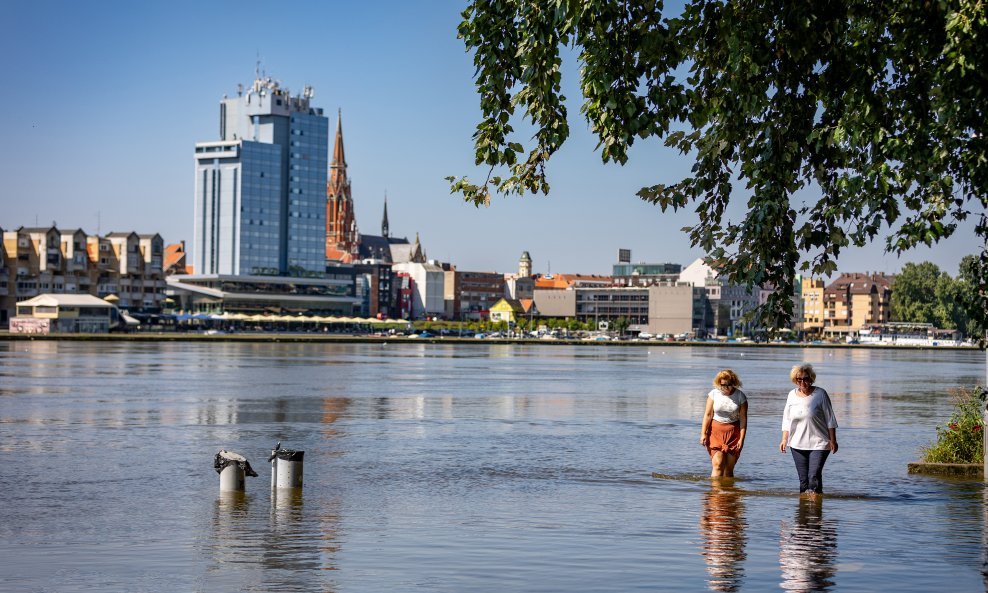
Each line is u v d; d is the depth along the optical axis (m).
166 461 30.95
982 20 11.28
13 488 25.47
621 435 40.25
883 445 36.91
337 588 14.75
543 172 12.76
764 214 12.31
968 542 18.31
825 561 16.61
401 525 20.27
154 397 58.78
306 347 193.50
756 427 43.88
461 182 13.14
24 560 16.81
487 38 12.10
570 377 93.06
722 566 16.28
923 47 12.40
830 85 12.60
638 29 11.95
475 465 30.64
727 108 12.54
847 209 12.52
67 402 54.44
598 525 20.22
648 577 15.41
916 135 12.44
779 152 12.51
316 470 29.30
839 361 166.12
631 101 11.83
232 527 20.08
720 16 12.27
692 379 90.94
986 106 11.91
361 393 65.25
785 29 12.26
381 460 31.75
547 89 12.03
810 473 23.64
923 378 101.88
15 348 149.38
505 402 58.91
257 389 67.62
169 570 15.99
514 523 20.52
